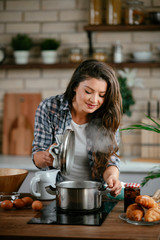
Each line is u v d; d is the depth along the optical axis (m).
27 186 3.00
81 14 3.67
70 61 3.51
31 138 3.74
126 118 3.64
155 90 3.62
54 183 1.85
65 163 1.62
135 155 3.60
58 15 3.70
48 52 3.54
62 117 2.00
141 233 1.36
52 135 2.02
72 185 1.75
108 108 1.92
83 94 1.79
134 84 3.53
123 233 1.35
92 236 1.32
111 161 1.96
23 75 3.79
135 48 3.62
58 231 1.38
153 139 3.42
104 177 1.88
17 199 1.69
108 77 1.80
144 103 3.63
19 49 3.58
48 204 1.76
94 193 1.62
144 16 3.43
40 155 1.83
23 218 1.54
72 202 1.61
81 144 2.00
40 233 1.35
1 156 3.64
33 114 3.76
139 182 2.94
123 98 3.39
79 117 1.99
